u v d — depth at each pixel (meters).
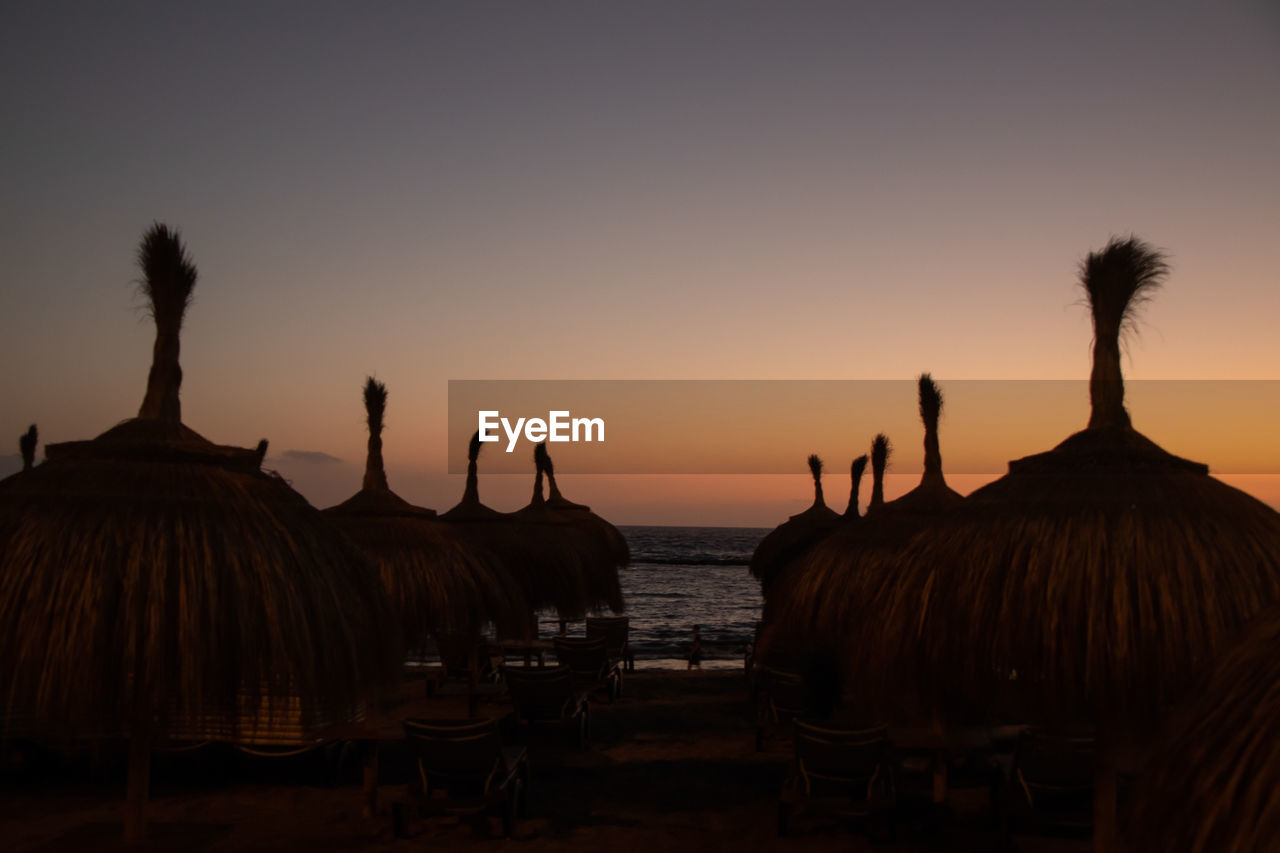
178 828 5.77
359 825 7.79
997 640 4.42
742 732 12.04
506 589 9.95
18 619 4.55
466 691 11.96
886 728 7.42
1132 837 2.20
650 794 9.03
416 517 9.58
